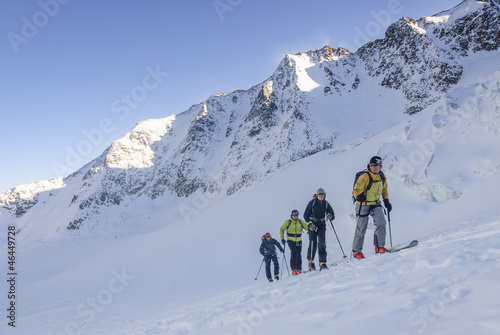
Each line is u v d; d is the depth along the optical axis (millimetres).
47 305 20500
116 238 96375
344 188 29469
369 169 6125
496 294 1980
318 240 7164
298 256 8445
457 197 18141
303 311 3225
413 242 5406
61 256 67750
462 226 7109
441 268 3100
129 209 145125
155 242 43594
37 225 165375
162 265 29391
